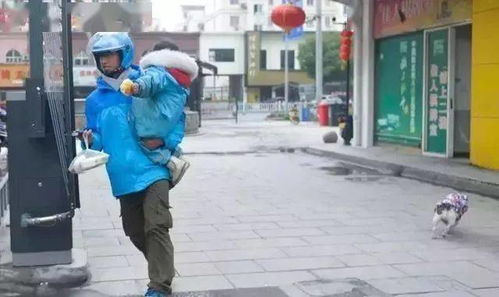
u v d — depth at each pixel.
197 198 9.27
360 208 8.41
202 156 15.83
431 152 13.78
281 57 58.78
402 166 12.16
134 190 4.40
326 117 29.52
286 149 17.53
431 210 8.25
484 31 11.27
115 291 4.84
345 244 6.36
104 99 4.51
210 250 6.12
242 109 43.66
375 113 16.39
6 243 6.05
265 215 7.92
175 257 5.85
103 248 6.17
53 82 4.87
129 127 4.45
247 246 6.28
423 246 6.27
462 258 5.81
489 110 11.25
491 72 11.15
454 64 13.00
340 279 5.15
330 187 10.41
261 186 10.54
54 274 4.94
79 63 37.44
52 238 5.01
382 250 6.11
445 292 4.81
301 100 49.81
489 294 4.76
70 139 4.88
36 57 4.83
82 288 4.91
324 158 15.24
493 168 11.23
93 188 10.28
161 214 4.45
